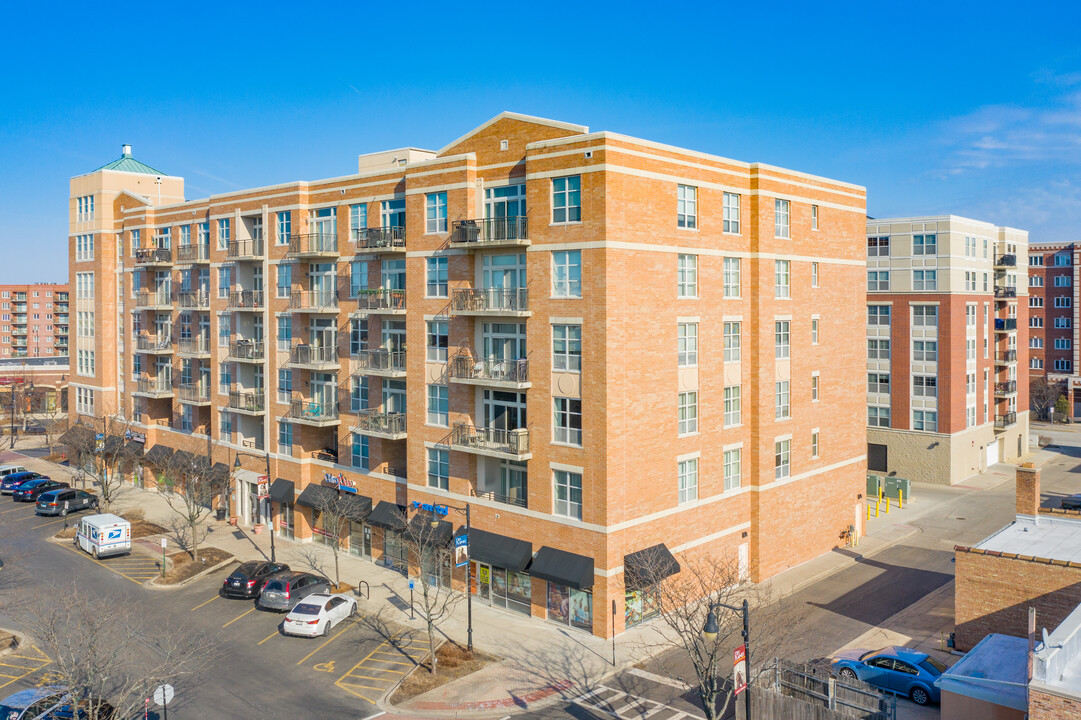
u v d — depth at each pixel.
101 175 65.38
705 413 37.66
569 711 27.42
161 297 60.91
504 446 35.84
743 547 40.22
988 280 67.75
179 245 57.78
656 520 35.22
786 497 42.19
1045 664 18.84
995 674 24.56
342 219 45.44
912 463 64.69
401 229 41.72
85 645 28.27
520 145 36.19
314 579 38.38
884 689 28.05
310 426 47.88
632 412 33.88
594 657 31.64
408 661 31.56
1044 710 18.69
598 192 32.59
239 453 52.66
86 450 60.44
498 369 36.38
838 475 46.28
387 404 43.41
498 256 36.91
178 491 59.88
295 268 47.72
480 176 37.69
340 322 45.78
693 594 36.56
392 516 41.97
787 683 25.17
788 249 41.69
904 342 64.75
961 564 30.66
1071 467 69.81
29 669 30.55
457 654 31.86
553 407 34.69
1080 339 98.12
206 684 29.48
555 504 34.94
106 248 65.88
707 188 37.31
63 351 159.50
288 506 48.97
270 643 33.34
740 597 37.69
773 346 41.03
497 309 35.59
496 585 37.41
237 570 39.62
